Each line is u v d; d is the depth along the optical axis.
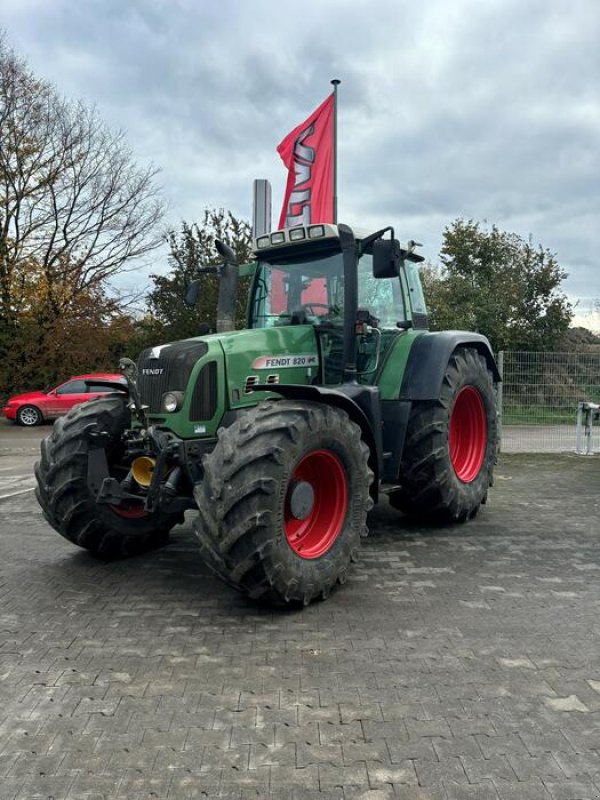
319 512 4.14
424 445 5.26
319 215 11.50
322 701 2.76
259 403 4.12
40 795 2.19
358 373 5.20
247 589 3.65
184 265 21.05
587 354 10.90
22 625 3.62
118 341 22.50
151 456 4.25
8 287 20.67
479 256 24.73
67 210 22.28
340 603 3.89
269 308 5.48
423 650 3.24
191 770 2.31
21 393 21.66
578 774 2.26
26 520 6.20
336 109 11.23
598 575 4.35
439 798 2.15
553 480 8.11
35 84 21.17
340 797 2.16
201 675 3.01
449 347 5.39
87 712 2.70
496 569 4.49
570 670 3.02
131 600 4.00
